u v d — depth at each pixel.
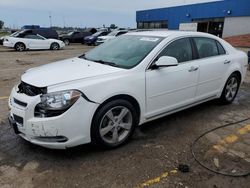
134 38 4.54
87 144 3.74
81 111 3.19
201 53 4.71
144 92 3.78
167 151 3.63
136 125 3.88
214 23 33.59
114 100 3.49
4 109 5.19
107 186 2.90
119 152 3.58
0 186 2.88
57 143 3.17
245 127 4.48
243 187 2.91
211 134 4.19
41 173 3.11
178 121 4.67
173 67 4.13
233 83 5.57
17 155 3.48
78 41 28.62
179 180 3.01
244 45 27.53
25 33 19.38
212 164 3.33
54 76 3.40
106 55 4.30
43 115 3.10
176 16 38.88
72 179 3.01
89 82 3.30
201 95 4.79
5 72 9.40
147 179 3.02
